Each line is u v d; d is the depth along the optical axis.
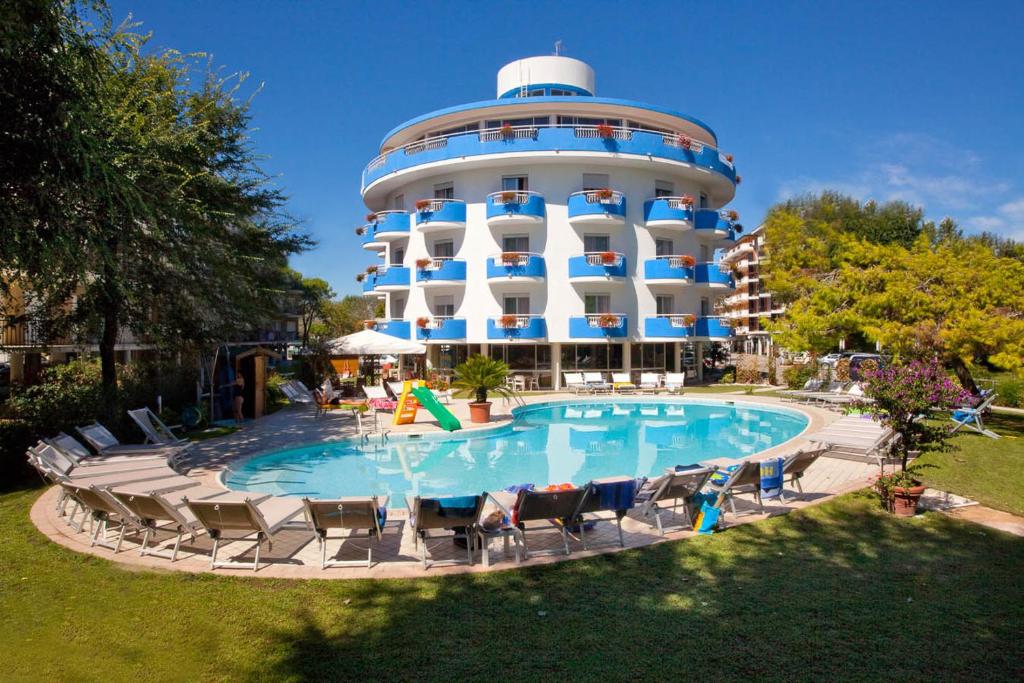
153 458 10.48
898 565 6.35
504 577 6.16
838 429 12.64
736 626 5.04
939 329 14.57
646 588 5.85
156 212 11.91
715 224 32.06
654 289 30.64
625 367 30.61
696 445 16.42
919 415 8.87
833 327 18.36
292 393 20.73
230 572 6.34
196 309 17.00
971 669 4.35
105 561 6.68
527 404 23.23
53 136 7.52
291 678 4.36
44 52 7.27
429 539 7.08
